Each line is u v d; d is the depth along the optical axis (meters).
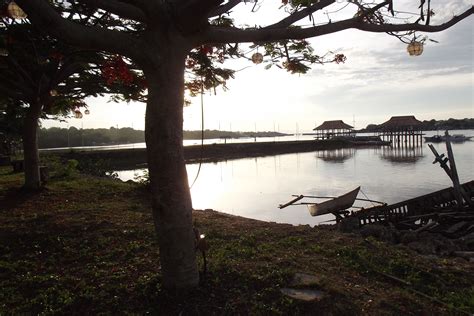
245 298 4.79
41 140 94.69
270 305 4.66
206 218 9.89
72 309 4.74
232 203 21.48
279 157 62.97
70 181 16.98
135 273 5.75
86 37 4.03
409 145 87.75
